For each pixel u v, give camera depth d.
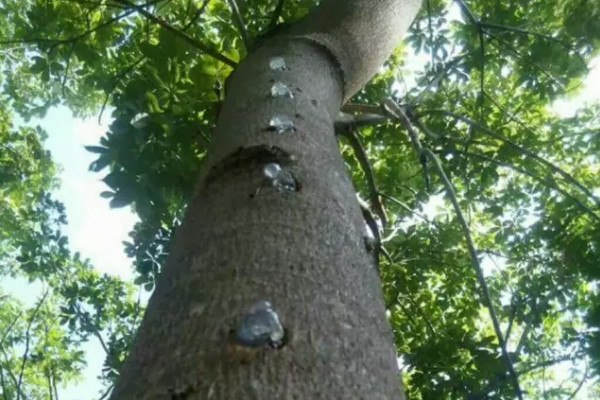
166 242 5.42
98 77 5.50
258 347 1.35
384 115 3.63
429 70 6.37
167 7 5.63
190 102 4.73
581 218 6.05
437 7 6.40
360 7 3.60
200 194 2.19
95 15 5.78
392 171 6.23
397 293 5.96
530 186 6.64
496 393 5.09
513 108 7.00
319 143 2.42
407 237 6.19
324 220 1.93
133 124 4.55
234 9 4.04
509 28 5.38
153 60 4.74
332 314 1.54
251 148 2.21
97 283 6.77
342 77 3.33
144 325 1.60
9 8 7.67
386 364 1.51
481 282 2.07
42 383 8.40
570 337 5.49
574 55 6.05
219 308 1.50
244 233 1.81
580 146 6.68
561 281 5.82
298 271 1.65
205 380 1.29
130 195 4.85
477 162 6.31
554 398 7.20
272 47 3.28
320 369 1.35
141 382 1.36
